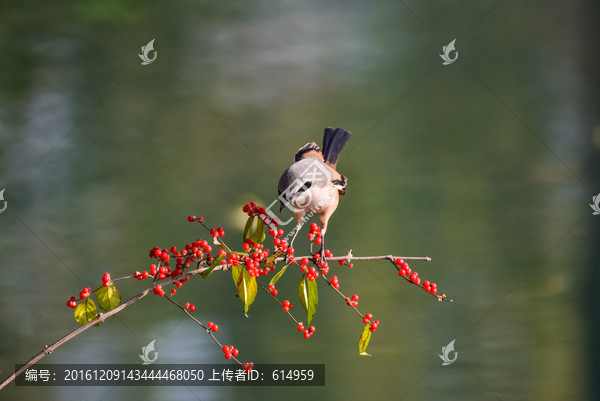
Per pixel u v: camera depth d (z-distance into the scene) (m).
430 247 11.90
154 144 16.05
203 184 14.37
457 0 22.38
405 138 16.39
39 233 12.31
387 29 21.62
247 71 19.78
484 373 8.59
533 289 10.60
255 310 10.18
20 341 9.02
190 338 9.32
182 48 20.41
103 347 9.03
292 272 11.26
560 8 20.59
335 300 10.43
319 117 17.41
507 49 20.12
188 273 4.75
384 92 18.39
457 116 17.45
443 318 9.86
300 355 8.91
